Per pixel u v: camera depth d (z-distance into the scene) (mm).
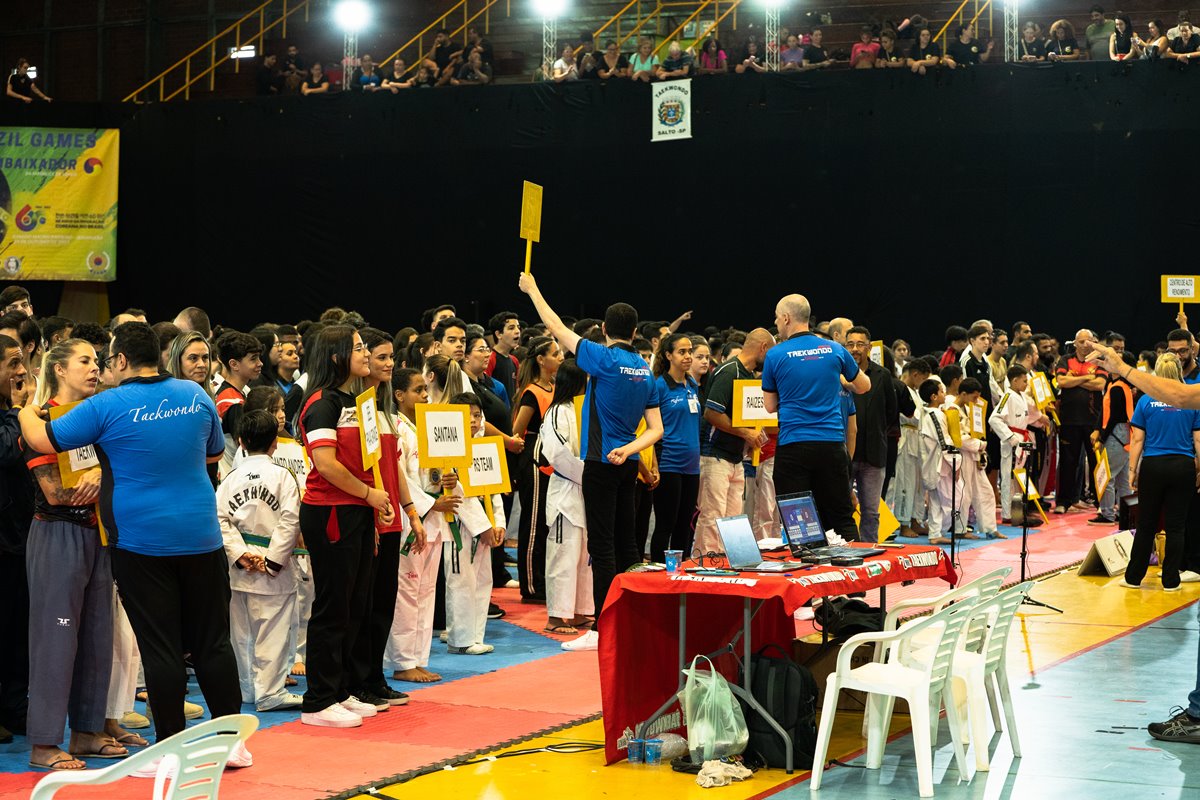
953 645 4895
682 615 5035
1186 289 11117
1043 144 15641
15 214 17438
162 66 21672
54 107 17484
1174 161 15305
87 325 6094
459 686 6383
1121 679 6680
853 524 7031
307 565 6758
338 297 17453
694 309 16703
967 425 12406
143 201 17719
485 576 7348
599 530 7109
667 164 16562
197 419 4750
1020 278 15852
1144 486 9742
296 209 17438
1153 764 5078
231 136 17484
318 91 17797
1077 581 10148
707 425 8727
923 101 15883
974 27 17938
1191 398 5438
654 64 17266
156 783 3266
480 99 16891
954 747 4883
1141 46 15812
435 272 17219
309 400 5441
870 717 5023
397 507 5945
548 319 7055
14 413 5227
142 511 4594
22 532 5371
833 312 16375
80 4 22062
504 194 16953
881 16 18828
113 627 5094
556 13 19859
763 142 16297
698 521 8680
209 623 4750
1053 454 14781
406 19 20516
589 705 5973
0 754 5121
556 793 4590
